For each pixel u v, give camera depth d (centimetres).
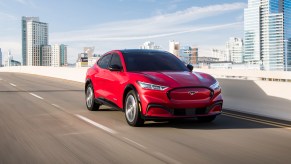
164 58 791
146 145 526
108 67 820
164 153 480
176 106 633
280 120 766
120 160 445
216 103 664
